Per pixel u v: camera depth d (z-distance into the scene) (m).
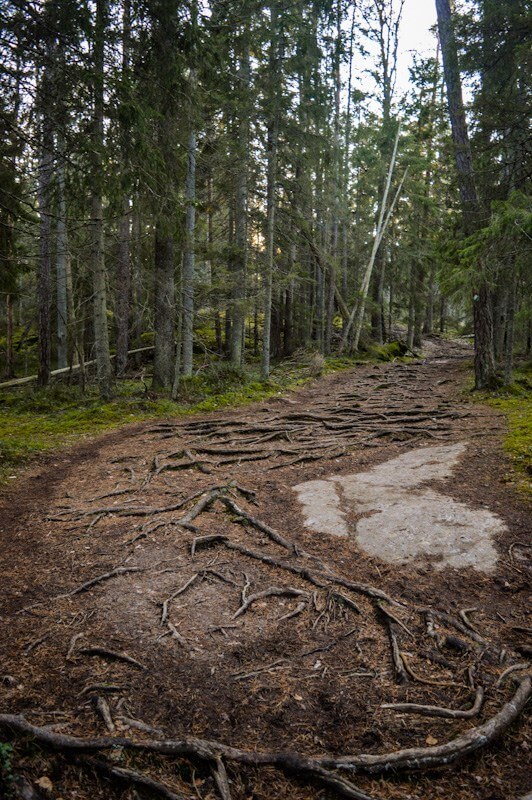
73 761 2.57
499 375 15.77
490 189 12.66
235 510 6.33
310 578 4.68
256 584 4.66
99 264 13.16
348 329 27.09
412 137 30.89
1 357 24.66
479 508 5.93
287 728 2.99
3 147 8.55
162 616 4.04
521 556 4.85
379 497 6.55
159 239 14.02
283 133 18.11
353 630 3.96
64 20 7.38
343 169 26.80
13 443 9.34
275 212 19.20
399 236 31.48
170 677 3.36
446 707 3.16
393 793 2.59
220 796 2.50
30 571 4.82
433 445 9.29
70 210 12.50
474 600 4.27
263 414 12.86
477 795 2.59
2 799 2.26
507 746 2.88
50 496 7.08
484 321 14.34
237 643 3.78
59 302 19.12
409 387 17.47
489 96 11.96
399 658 3.58
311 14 21.25
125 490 7.13
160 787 2.47
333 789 2.58
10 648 3.58
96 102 7.67
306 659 3.62
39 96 7.62
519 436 8.85
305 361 23.30
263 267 18.20
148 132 8.98
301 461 8.70
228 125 17.88
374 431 10.44
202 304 17.66
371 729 2.99
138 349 23.70
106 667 3.42
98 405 13.47
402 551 5.08
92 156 8.14
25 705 2.99
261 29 15.96
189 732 2.90
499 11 10.78
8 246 10.37
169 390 14.80
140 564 4.98
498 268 10.61
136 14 9.16
